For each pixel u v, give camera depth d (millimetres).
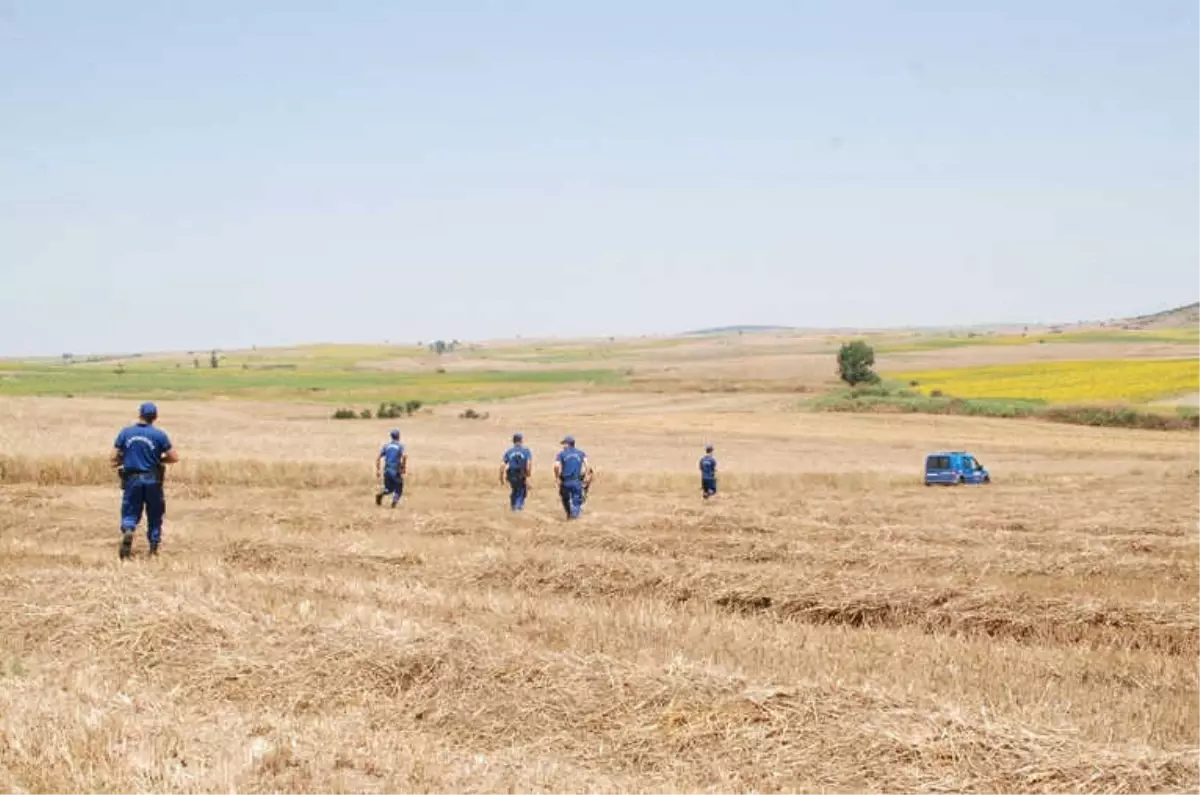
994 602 14289
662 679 9609
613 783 7812
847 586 15047
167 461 17531
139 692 9641
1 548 17625
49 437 45969
